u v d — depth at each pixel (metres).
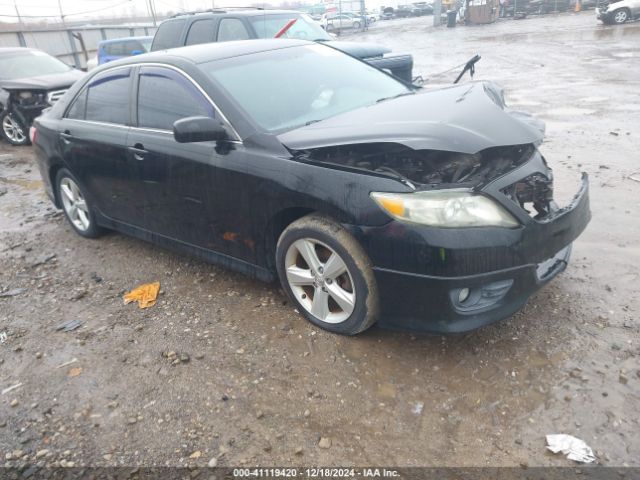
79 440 2.59
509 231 2.62
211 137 3.18
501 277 2.64
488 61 15.98
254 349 3.14
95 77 4.48
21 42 20.94
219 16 8.12
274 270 3.44
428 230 2.59
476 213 2.61
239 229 3.41
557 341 2.97
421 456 2.35
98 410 2.78
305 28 8.52
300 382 2.84
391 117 3.08
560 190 5.14
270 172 3.08
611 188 5.13
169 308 3.68
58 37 22.77
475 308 2.71
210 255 3.80
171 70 3.71
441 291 2.64
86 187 4.60
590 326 3.08
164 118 3.73
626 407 2.49
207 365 3.04
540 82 11.62
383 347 3.05
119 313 3.68
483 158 3.06
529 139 2.84
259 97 3.52
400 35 31.02
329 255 3.08
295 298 3.31
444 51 20.19
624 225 4.32
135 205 4.15
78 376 3.05
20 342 3.43
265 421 2.61
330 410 2.64
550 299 3.36
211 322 3.46
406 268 2.68
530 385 2.68
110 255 4.63
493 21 33.75
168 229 4.00
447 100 3.25
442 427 2.48
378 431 2.50
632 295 3.34
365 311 2.93
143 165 3.84
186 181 3.56
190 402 2.77
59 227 5.43
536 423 2.46
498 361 2.86
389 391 2.73
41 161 5.04
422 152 3.07
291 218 3.22
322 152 2.97
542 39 21.06
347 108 3.70
